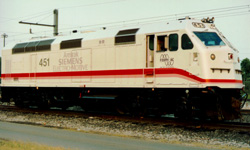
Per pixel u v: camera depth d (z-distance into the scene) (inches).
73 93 773.3
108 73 657.0
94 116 674.8
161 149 381.4
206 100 540.7
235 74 556.1
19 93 893.8
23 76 850.8
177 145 409.1
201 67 526.9
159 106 596.7
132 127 543.2
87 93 725.3
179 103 575.2
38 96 847.7
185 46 548.4
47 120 640.4
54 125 589.3
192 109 553.3
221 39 564.7
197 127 518.9
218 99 534.3
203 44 538.9
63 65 749.9
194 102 552.4
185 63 546.0
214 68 529.7
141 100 626.8
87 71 697.6
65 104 812.0
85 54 703.1
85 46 704.4
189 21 565.3
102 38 672.4
